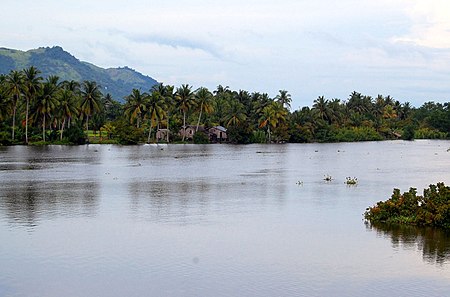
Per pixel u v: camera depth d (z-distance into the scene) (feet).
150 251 108.68
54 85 522.88
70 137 549.54
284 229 129.08
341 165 326.65
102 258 103.71
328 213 150.61
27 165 312.91
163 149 503.20
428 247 111.45
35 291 86.38
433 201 134.51
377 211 139.13
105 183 223.71
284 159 379.96
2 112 492.13
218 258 103.81
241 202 171.12
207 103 608.19
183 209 157.38
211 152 461.78
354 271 96.02
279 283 89.86
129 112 577.43
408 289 87.04
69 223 135.95
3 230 127.75
